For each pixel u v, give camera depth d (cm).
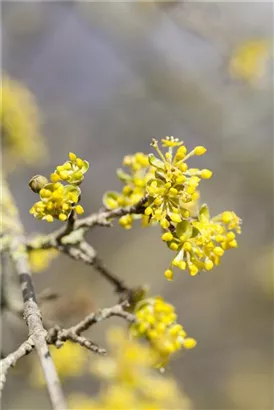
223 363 987
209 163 962
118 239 1019
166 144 280
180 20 780
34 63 951
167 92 905
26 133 543
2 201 378
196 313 1019
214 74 903
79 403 424
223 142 923
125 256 1002
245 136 921
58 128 905
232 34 791
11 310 410
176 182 273
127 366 416
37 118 578
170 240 274
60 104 962
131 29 863
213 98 914
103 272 360
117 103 945
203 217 282
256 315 1016
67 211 277
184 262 273
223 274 1021
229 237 282
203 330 1009
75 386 749
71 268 912
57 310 437
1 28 847
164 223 270
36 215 274
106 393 428
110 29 869
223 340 1006
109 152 993
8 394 566
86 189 1021
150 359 342
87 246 367
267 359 995
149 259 1000
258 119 910
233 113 911
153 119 950
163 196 274
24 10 837
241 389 956
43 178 280
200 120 914
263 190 949
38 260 416
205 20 783
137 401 418
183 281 1019
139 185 321
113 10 848
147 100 937
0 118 530
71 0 833
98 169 1024
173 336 324
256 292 1009
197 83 908
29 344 246
